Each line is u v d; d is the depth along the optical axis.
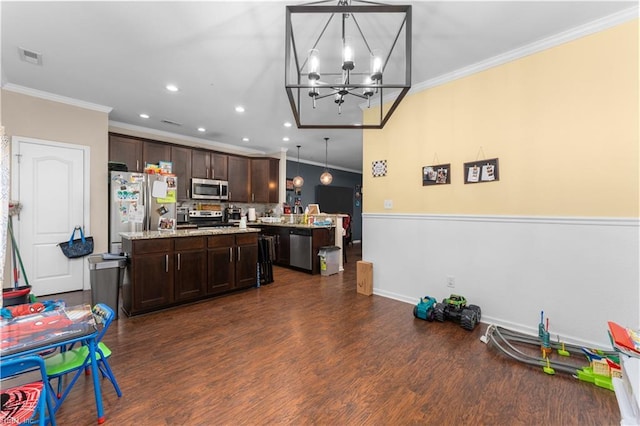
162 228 3.68
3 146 1.79
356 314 3.00
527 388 1.76
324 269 4.82
